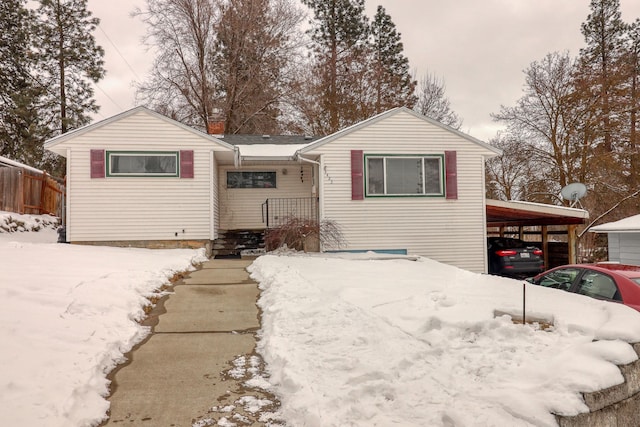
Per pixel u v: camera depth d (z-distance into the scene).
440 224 14.04
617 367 3.45
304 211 16.56
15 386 3.29
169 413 3.45
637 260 13.26
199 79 26.39
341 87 30.62
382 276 8.24
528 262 13.97
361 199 13.79
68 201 12.99
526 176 26.22
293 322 5.28
